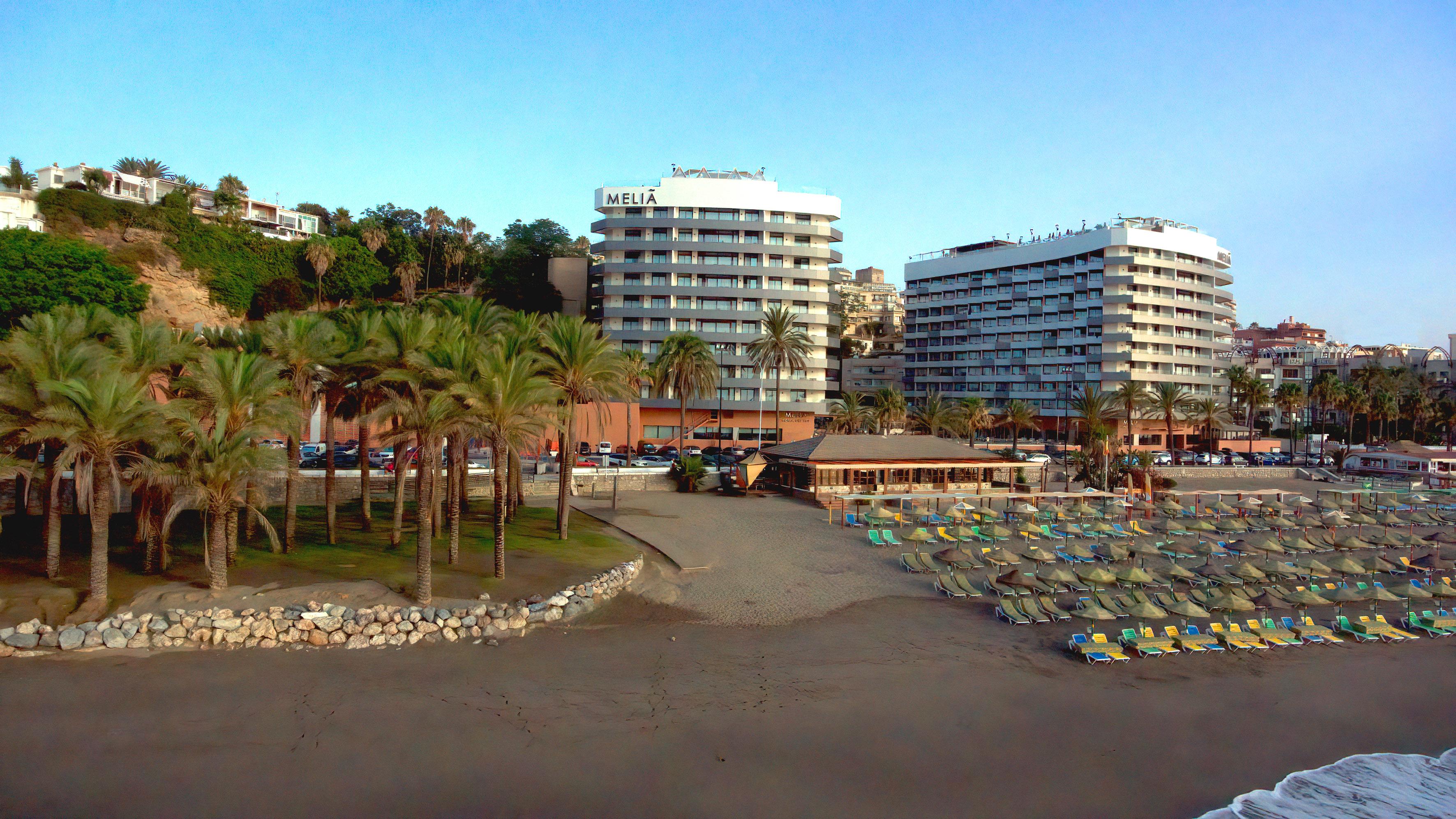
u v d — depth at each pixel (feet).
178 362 109.40
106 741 61.93
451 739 63.67
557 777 58.23
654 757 61.57
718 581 113.70
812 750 63.10
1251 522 161.38
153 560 97.30
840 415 290.76
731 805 55.16
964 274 460.96
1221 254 438.40
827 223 353.92
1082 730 67.82
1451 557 135.54
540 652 84.23
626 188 343.26
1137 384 346.33
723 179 355.77
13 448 94.17
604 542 126.52
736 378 339.16
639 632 91.56
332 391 114.32
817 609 101.81
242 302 305.32
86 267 200.23
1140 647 85.56
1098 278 404.36
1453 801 58.29
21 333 92.94
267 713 67.51
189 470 86.74
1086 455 214.69
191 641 81.97
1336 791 59.16
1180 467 289.53
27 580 90.07
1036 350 426.51
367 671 77.36
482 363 96.12
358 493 168.96
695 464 201.46
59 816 51.96
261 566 98.68
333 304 342.85
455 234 405.39
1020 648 88.48
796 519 162.81
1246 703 74.54
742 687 75.56
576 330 125.39
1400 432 437.99
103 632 80.48
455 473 107.04
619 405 314.14
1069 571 109.60
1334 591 102.06
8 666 75.10
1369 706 74.54
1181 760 63.16
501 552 100.48
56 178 342.64
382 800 54.80
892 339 566.36
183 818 52.06
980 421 332.19
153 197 354.33
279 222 408.87
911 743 64.64
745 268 343.26
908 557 123.85
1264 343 632.38
